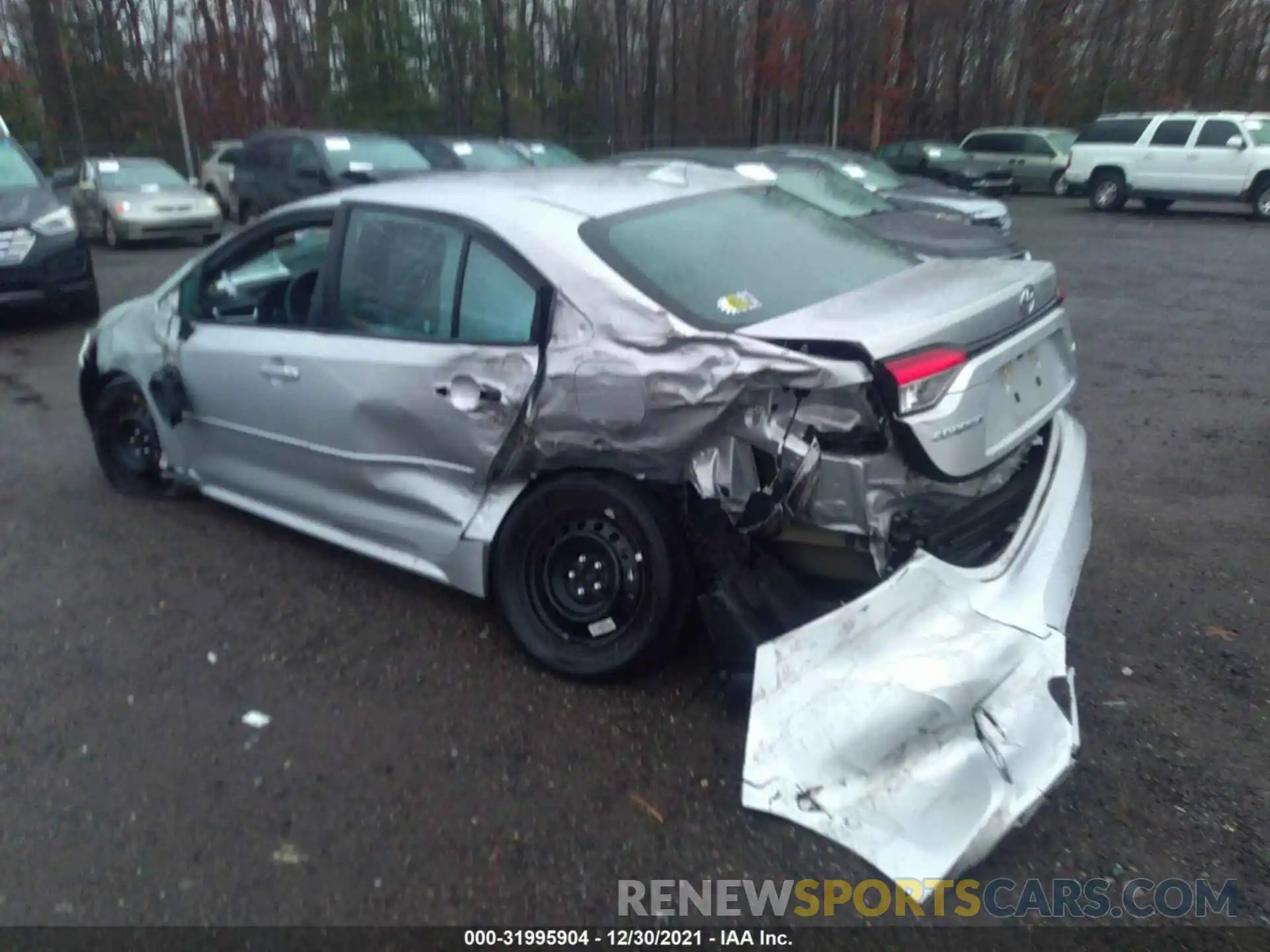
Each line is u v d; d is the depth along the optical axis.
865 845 3.02
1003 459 3.62
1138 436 6.94
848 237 4.49
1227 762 3.44
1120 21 41.16
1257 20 43.75
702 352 3.45
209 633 4.36
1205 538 5.19
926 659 3.25
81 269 10.69
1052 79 40.81
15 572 4.94
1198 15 42.66
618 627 3.86
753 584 3.60
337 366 4.38
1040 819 3.19
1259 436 6.89
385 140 16.33
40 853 3.09
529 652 4.01
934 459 3.31
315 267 4.72
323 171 15.34
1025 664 3.31
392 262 4.32
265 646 4.25
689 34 42.44
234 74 38.16
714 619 3.61
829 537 3.49
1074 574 3.74
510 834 3.16
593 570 3.90
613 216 4.00
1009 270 4.09
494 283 3.97
